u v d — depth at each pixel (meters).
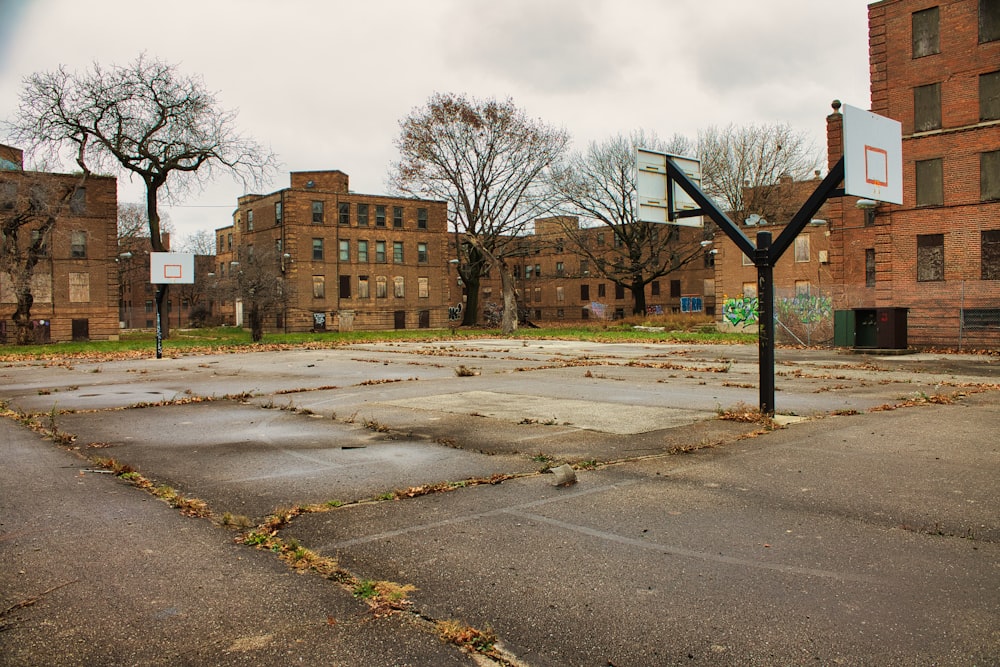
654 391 13.09
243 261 39.44
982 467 6.61
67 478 6.70
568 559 4.44
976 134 26.69
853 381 14.72
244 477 6.68
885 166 9.67
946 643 3.31
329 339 40.81
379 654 3.27
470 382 15.05
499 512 5.45
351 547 4.69
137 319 90.94
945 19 27.36
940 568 4.21
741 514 5.32
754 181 56.00
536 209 50.38
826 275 42.47
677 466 6.86
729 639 3.38
